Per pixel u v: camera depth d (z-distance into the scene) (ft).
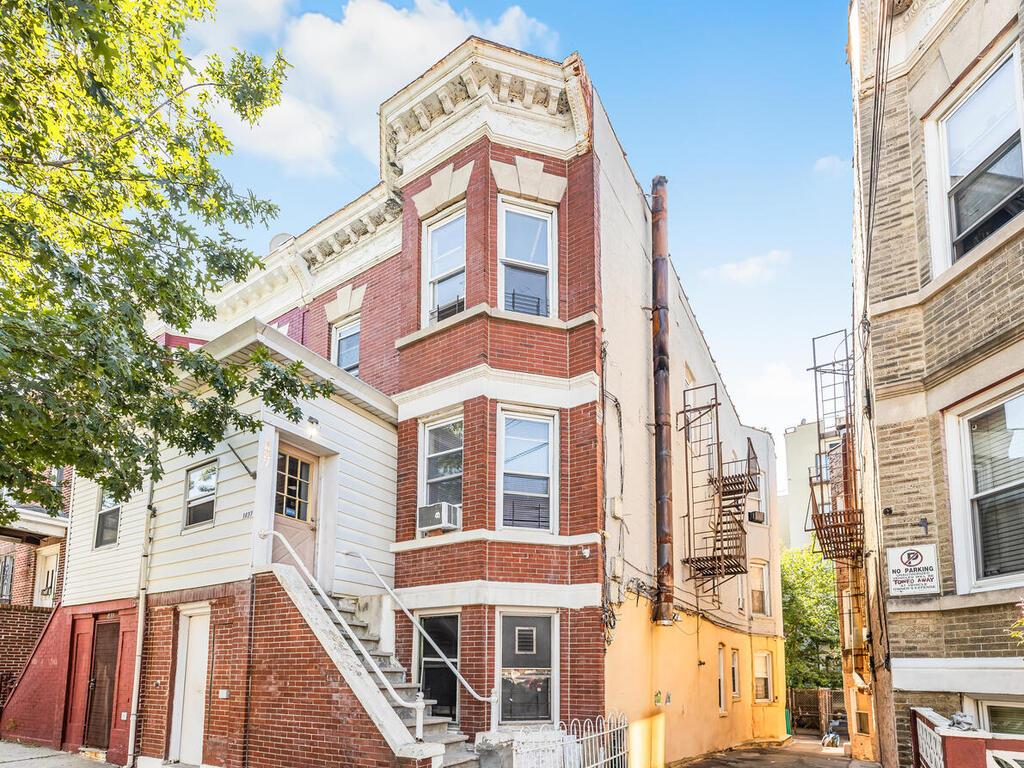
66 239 34.19
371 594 40.47
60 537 64.39
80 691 45.37
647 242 55.21
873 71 35.24
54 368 27.68
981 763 19.44
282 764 31.65
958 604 27.27
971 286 28.68
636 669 42.09
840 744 77.20
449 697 37.60
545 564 38.40
